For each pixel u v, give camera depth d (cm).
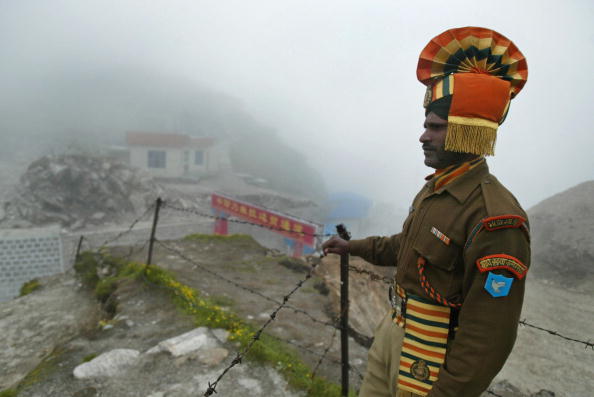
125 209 4475
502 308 109
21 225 3862
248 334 466
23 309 717
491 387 415
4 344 586
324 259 912
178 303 566
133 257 919
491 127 121
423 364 134
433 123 131
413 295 140
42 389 359
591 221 928
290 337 548
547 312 627
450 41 132
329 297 729
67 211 4150
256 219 2530
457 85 123
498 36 129
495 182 124
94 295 760
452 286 126
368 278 806
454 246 123
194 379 378
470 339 112
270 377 388
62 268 2866
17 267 2716
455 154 131
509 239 109
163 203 677
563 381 428
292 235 2136
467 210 121
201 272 837
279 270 889
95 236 3709
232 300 675
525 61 128
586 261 809
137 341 457
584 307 637
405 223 151
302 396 360
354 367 486
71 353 427
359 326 648
